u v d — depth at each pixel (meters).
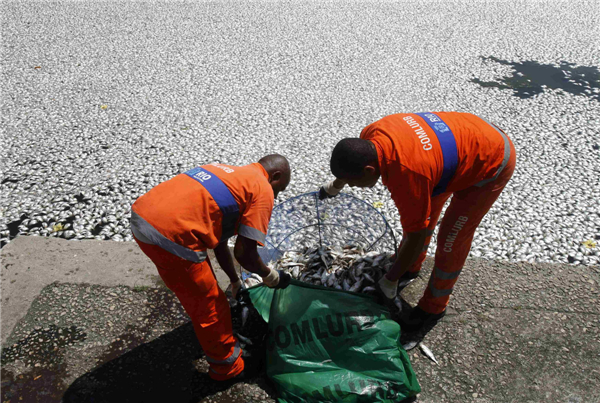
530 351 2.32
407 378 2.08
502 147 1.89
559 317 2.50
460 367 2.26
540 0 9.90
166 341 2.40
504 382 2.18
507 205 3.56
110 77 5.92
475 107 5.17
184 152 4.32
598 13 8.95
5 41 7.09
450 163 1.79
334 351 2.11
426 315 2.41
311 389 2.02
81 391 2.15
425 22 8.30
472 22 8.32
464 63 6.43
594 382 2.17
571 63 6.48
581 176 3.92
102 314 2.54
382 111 5.11
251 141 4.52
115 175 3.96
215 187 1.77
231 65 6.35
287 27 7.97
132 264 2.86
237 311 2.53
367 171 1.77
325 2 9.55
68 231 3.28
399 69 6.23
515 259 3.00
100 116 4.96
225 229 1.85
